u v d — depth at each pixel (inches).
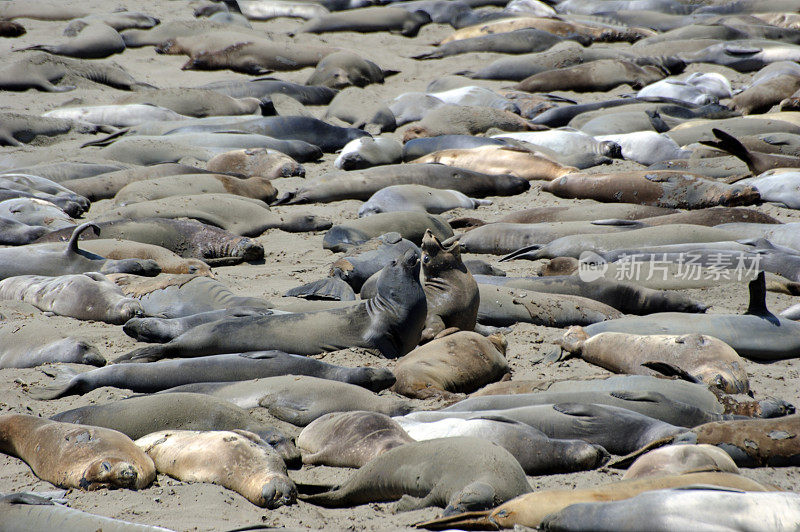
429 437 743.7
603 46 3400.6
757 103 2496.3
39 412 833.5
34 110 2379.4
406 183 1819.6
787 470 711.1
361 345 1015.6
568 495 572.4
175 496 652.1
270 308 1091.3
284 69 3031.5
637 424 753.6
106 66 2731.3
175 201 1577.3
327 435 756.6
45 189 1683.1
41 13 3336.6
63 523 568.4
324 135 2255.2
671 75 2979.8
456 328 1042.1
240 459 677.9
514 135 2149.4
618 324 1059.3
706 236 1385.3
